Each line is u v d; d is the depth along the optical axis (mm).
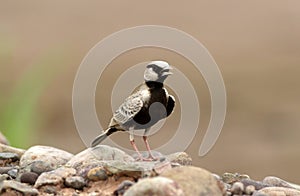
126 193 5645
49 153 7633
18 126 14352
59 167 7258
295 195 6957
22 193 6516
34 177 7102
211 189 5789
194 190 5715
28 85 14805
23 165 7539
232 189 6742
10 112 14391
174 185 5625
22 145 14234
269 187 7082
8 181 6680
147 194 5555
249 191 6781
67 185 6770
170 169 5941
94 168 6812
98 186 6684
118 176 6695
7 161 7992
